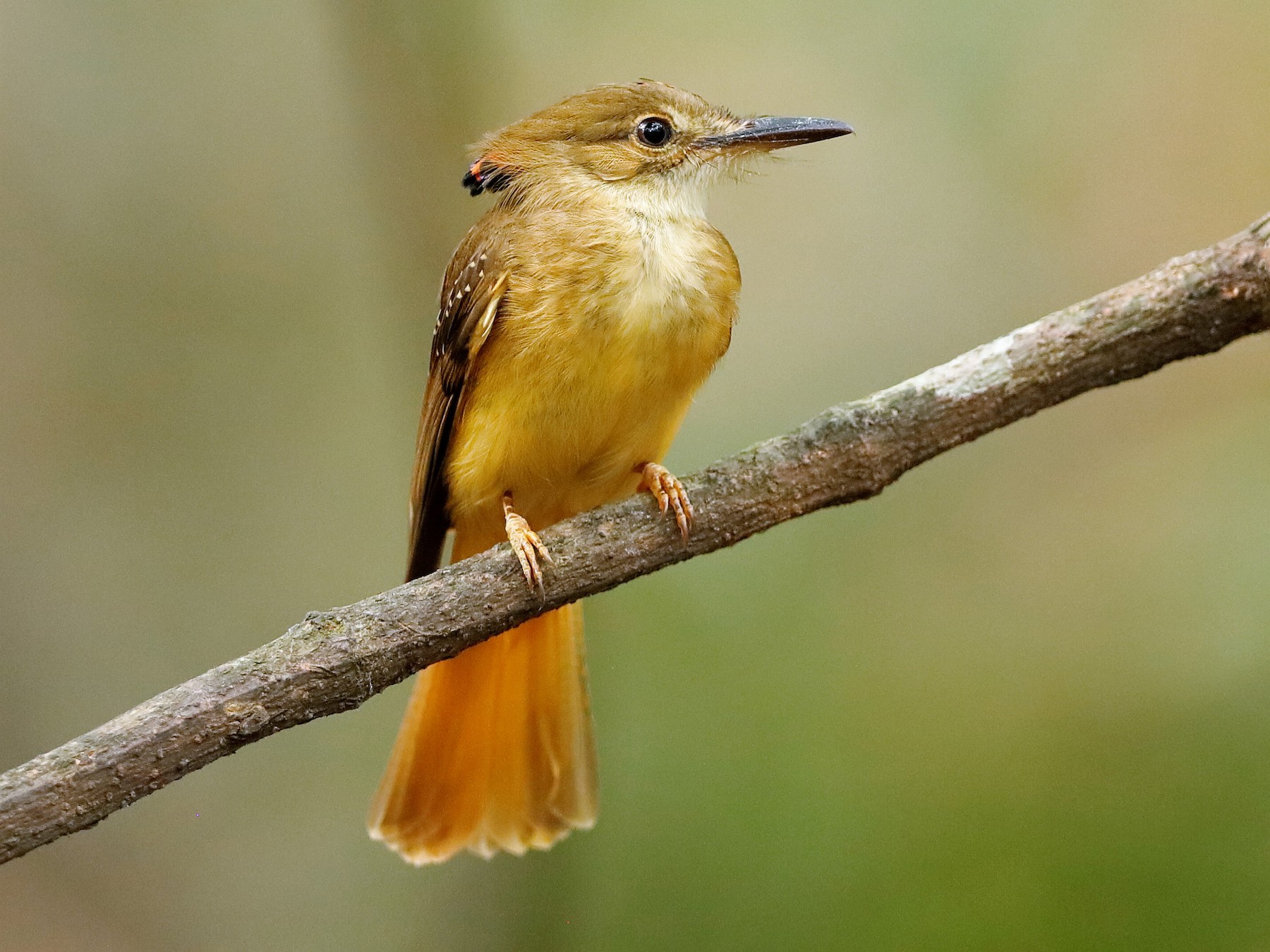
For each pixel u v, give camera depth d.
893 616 10.36
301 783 11.24
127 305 12.42
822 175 12.23
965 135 12.28
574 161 8.43
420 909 10.34
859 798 9.41
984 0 12.36
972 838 9.05
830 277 11.95
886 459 7.06
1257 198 11.86
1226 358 11.02
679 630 10.36
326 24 12.02
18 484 11.78
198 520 11.95
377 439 12.35
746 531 7.16
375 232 12.27
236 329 12.52
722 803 9.58
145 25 12.87
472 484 7.96
